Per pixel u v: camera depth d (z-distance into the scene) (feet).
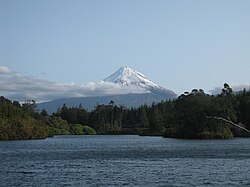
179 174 226.17
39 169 255.29
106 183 198.08
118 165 275.80
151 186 188.75
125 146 514.68
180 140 652.07
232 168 250.98
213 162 287.69
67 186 190.80
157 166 267.18
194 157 331.98
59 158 337.93
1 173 236.02
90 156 356.59
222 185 189.78
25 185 194.49
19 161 310.86
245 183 194.90
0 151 429.38
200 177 214.07
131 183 197.47
